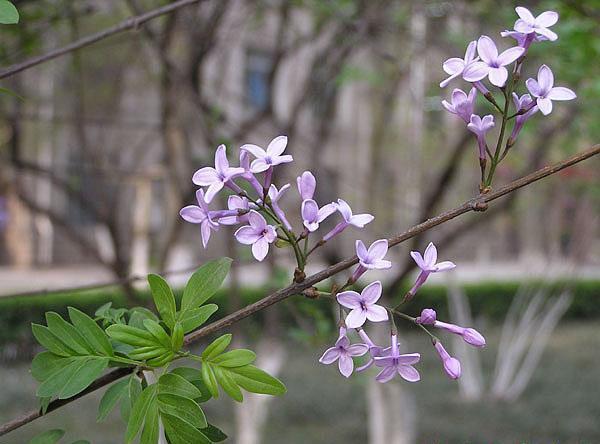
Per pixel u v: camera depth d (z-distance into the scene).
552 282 12.65
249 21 6.09
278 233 1.30
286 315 6.50
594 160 8.52
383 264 1.22
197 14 4.77
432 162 8.65
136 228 9.35
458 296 11.70
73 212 16.58
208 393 1.27
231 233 4.50
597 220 12.09
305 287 1.25
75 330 1.22
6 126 5.62
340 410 9.77
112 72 7.94
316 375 11.28
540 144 5.42
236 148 4.49
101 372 1.20
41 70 6.73
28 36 3.73
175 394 1.17
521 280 19.44
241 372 1.17
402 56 6.23
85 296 11.80
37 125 8.64
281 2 5.70
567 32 3.64
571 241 13.00
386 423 6.22
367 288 1.21
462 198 10.52
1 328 11.30
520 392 11.04
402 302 1.25
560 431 8.81
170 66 4.77
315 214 1.26
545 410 9.99
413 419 6.75
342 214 1.26
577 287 19.41
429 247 1.27
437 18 5.66
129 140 8.65
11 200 18.89
